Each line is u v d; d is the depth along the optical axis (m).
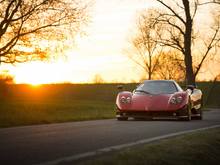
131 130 8.70
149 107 12.78
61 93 56.00
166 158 5.65
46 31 23.33
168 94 13.40
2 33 22.70
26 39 23.67
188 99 13.24
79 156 5.07
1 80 35.81
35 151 5.41
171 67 53.38
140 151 5.73
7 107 23.45
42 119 12.41
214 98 54.94
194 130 9.12
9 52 23.38
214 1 32.56
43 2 22.56
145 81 14.22
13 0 22.36
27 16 22.81
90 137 7.15
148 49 52.94
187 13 32.53
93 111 21.80
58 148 5.73
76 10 23.39
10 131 8.12
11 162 4.59
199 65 40.66
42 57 23.95
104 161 4.78
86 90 58.12
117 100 13.30
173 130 9.09
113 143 6.44
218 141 7.83
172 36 36.94
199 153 6.49
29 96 49.00
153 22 33.81
